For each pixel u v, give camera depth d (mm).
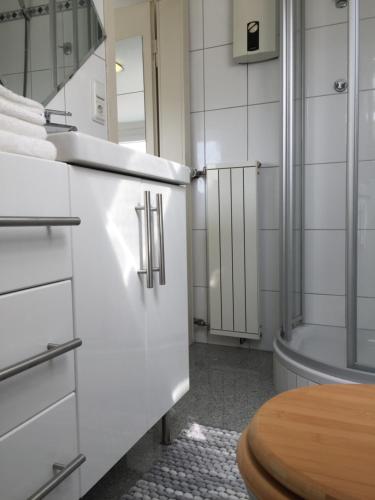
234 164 2088
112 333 900
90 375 829
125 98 2316
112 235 897
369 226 1419
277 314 2154
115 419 914
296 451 465
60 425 746
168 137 2230
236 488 1035
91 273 831
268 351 2182
